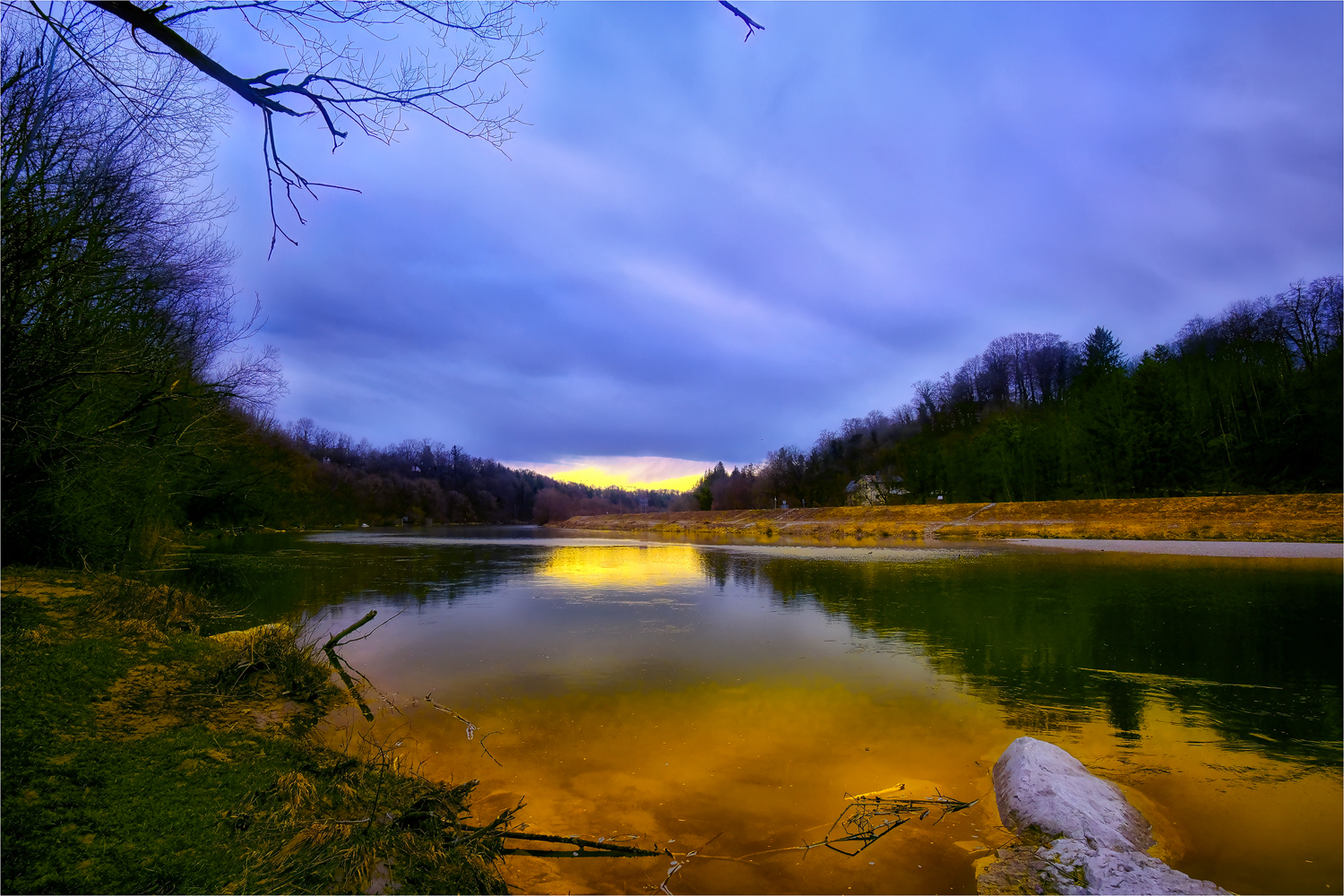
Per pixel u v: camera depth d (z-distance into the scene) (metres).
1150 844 4.59
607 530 77.94
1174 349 61.12
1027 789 4.98
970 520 43.72
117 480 12.23
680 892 3.98
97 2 3.15
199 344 13.91
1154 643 10.65
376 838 3.79
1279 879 4.18
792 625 12.30
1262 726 6.97
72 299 8.71
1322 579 17.45
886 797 5.27
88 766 4.17
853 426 88.19
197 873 3.21
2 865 2.97
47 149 8.03
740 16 3.59
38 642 6.66
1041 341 82.62
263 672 7.31
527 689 8.17
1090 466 44.00
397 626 12.20
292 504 53.44
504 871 4.16
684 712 7.30
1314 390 37.31
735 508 93.44
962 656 9.92
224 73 3.52
